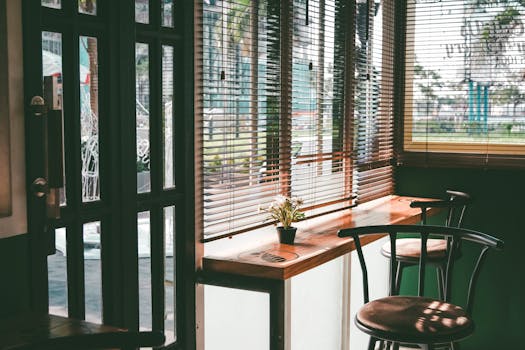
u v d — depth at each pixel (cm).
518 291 457
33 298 220
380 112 475
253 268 292
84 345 143
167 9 282
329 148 405
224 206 323
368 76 441
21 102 213
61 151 219
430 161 476
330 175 401
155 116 275
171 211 293
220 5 308
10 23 208
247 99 335
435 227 279
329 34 393
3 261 210
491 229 462
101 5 246
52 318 203
